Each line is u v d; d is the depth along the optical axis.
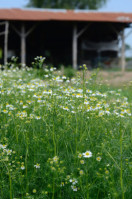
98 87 4.43
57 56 22.94
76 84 4.09
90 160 3.03
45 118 3.56
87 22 19.97
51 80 4.17
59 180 2.89
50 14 19.45
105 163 2.95
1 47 22.52
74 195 2.85
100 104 3.85
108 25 20.34
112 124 3.60
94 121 3.54
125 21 19.16
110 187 2.70
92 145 3.22
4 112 3.63
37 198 2.72
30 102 3.85
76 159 3.10
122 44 20.11
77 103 3.66
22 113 3.48
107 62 21.38
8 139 3.33
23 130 3.38
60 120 3.51
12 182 2.94
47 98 3.86
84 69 3.81
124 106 4.17
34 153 3.22
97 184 2.80
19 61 21.94
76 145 3.10
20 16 18.66
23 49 19.22
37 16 18.94
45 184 2.96
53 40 22.95
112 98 4.62
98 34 22.81
